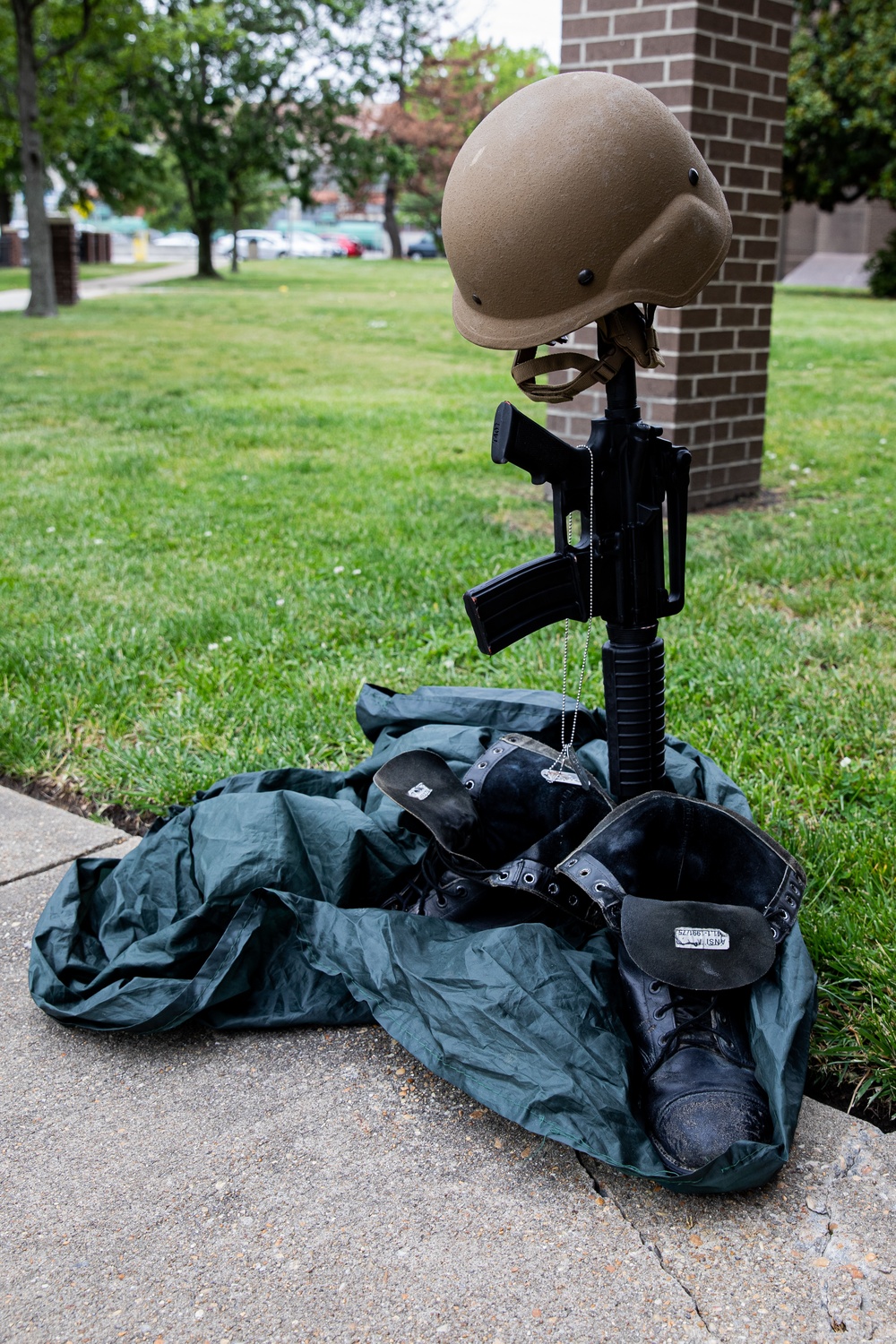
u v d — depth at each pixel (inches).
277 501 237.5
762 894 72.4
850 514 219.6
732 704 129.8
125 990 76.4
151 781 115.3
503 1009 68.7
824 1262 59.5
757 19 206.8
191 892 84.0
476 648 148.1
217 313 782.5
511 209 62.5
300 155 1219.9
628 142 61.7
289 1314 57.0
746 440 233.1
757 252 222.4
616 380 70.7
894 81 986.7
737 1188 61.9
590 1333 55.6
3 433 328.5
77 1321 56.9
